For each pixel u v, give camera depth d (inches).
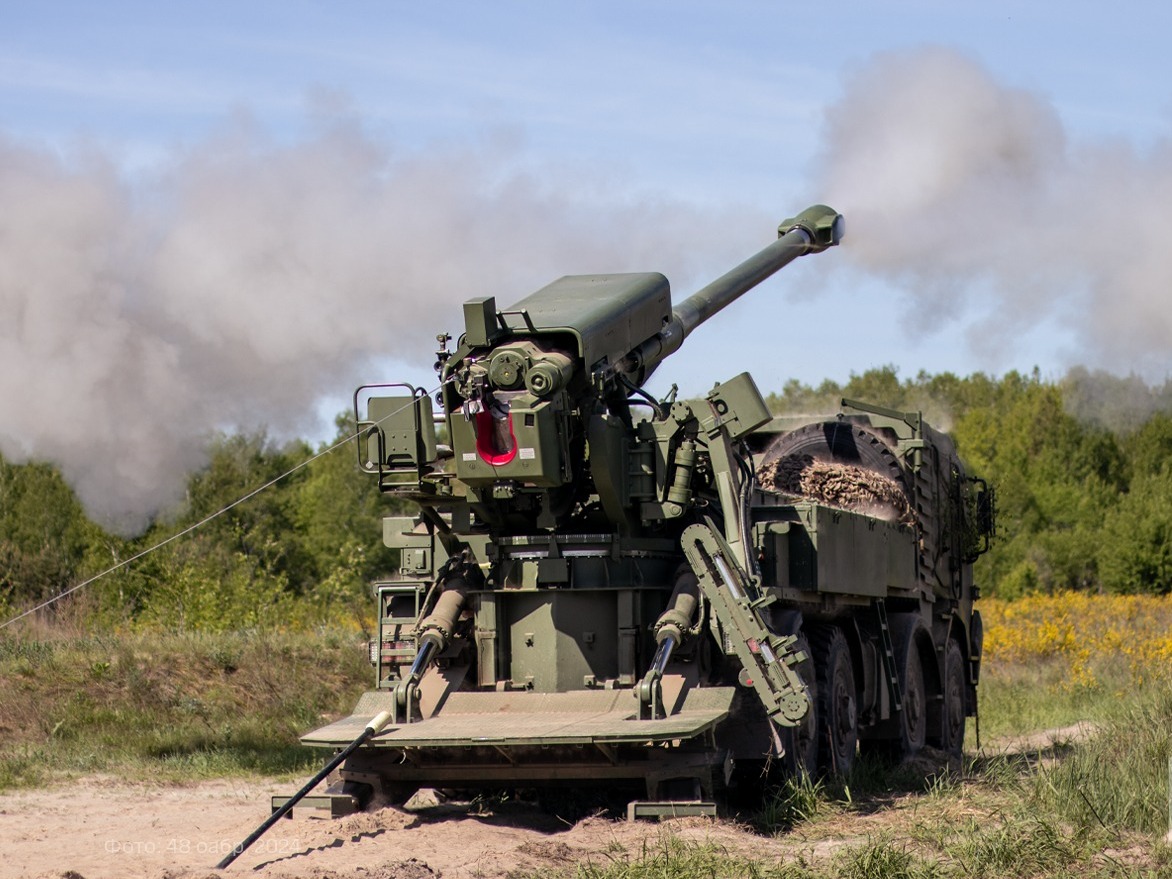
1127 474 1927.9
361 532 1872.5
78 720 622.2
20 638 738.8
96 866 333.1
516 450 393.7
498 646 423.8
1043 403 2039.9
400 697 396.8
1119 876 316.8
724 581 408.2
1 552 1045.8
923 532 619.8
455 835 367.2
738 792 428.5
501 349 399.5
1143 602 1398.9
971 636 708.0
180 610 977.5
